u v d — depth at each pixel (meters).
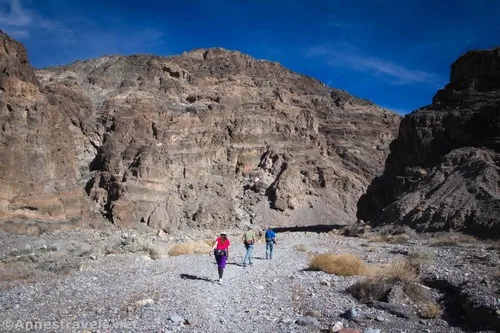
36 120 44.66
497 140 40.72
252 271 17.73
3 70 44.25
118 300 12.41
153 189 68.00
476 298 10.12
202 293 12.95
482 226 31.03
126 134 76.06
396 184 49.88
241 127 87.75
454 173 39.75
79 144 74.50
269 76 118.06
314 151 92.62
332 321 9.85
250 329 9.20
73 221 44.47
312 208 78.25
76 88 84.00
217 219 68.38
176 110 86.12
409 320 9.95
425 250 24.12
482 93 48.03
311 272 16.95
